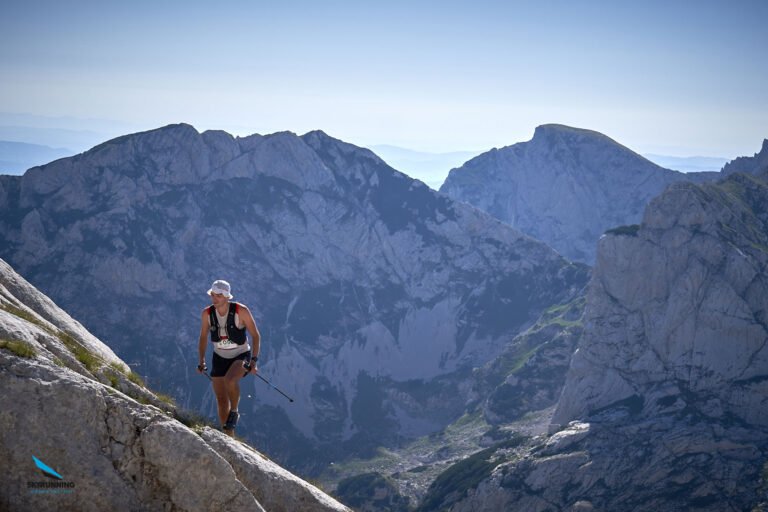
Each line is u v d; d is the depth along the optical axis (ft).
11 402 32.12
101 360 45.91
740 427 488.85
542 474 487.61
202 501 33.65
